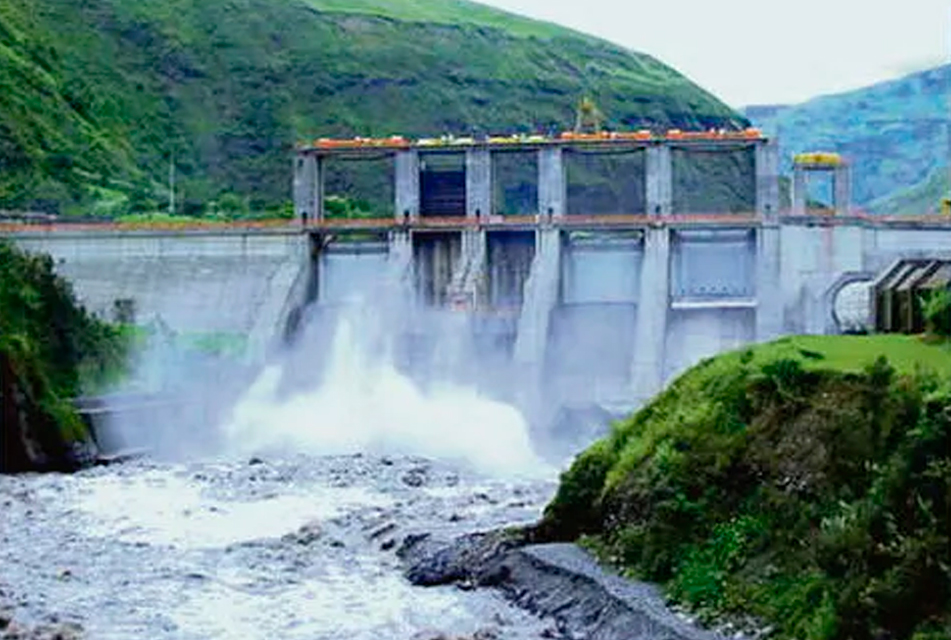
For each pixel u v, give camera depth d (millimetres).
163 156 194875
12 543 57562
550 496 67625
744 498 42812
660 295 119312
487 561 48969
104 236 123500
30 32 199250
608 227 121625
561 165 123125
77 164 170875
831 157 128375
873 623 32875
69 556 54750
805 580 37219
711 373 49031
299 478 76438
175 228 123812
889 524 34250
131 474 80625
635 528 45625
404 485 73188
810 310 117688
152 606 46344
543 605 44188
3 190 155375
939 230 121250
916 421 37875
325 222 124188
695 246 125062
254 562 53250
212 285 120938
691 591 40562
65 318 101500
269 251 123188
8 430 84438
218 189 193000
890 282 71125
